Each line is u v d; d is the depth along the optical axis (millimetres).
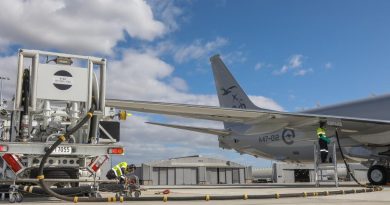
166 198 9039
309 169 62781
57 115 9500
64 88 8898
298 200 9367
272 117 17625
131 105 15008
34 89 8633
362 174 59656
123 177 9672
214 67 29609
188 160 58375
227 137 28156
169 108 15852
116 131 10078
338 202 8617
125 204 7965
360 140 20141
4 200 8656
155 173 56250
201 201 9062
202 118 18078
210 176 58906
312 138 20234
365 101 21266
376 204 7973
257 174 69875
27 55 8711
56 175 8922
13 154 8141
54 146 7879
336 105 22734
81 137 9516
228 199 9586
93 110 8461
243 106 27109
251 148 26734
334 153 17844
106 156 9148
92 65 9273
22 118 8867
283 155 24812
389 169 19750
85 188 8938
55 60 8992
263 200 9383
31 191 8383
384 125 18219
